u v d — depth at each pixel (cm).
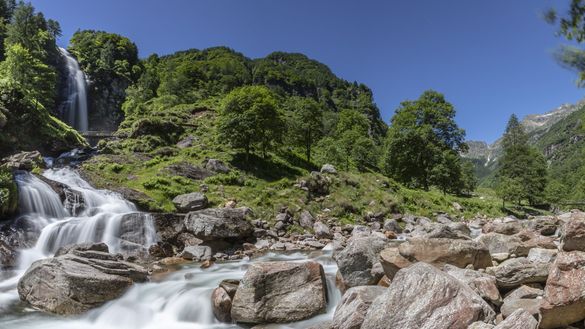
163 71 14750
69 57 11094
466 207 4797
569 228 916
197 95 10688
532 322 714
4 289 1538
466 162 10069
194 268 1912
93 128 10394
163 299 1323
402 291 841
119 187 3269
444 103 6900
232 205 3150
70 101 9812
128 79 11938
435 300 801
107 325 1214
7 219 2184
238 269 1858
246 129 4706
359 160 7269
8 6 10694
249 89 5222
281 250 2458
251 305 1117
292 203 3400
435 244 1136
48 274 1334
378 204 3750
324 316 1127
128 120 7444
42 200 2447
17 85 4853
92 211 2688
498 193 6081
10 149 4253
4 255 1872
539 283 952
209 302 1231
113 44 12962
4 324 1184
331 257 1909
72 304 1259
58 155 4703
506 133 10844
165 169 3803
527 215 5178
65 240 2167
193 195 3067
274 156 5400
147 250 2306
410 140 6288
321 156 6500
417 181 6438
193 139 5391
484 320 788
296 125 6156
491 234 1420
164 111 6825
